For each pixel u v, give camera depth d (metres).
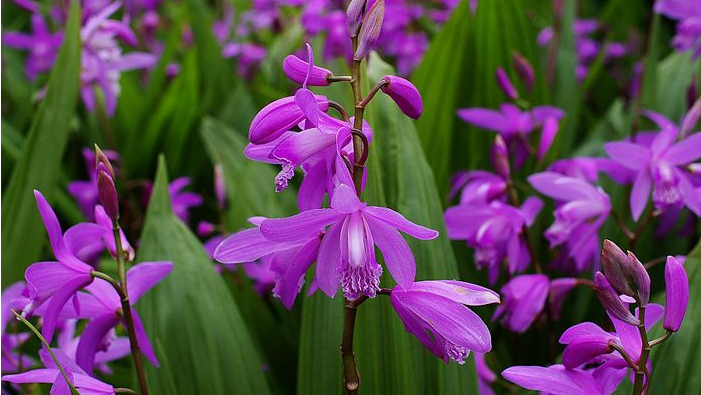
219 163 0.64
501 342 0.50
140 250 0.45
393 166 0.43
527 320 0.44
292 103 0.33
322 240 0.33
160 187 0.46
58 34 0.76
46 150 0.52
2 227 0.50
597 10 1.17
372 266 0.33
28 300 0.40
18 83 0.80
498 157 0.49
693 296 0.40
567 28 0.70
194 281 0.44
